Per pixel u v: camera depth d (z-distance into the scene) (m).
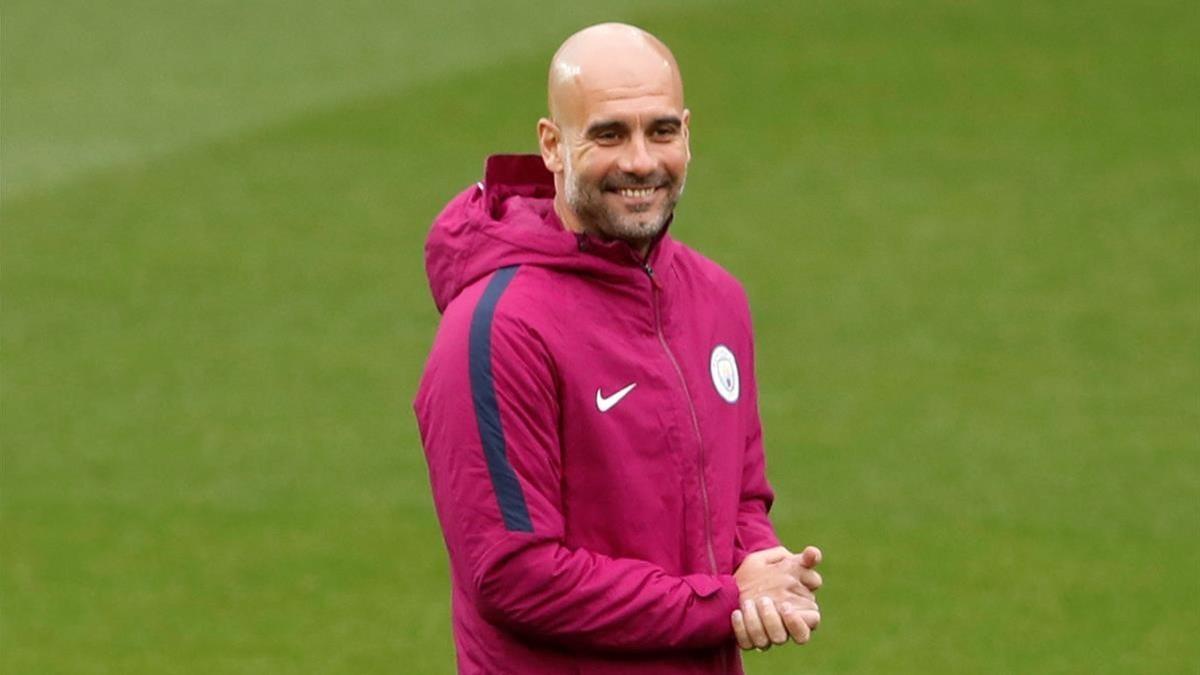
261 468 34.88
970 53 64.88
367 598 29.83
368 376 39.50
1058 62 63.88
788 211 50.53
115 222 50.00
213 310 43.59
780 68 63.53
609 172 13.97
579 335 14.18
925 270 45.94
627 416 14.27
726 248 47.75
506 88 62.09
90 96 62.31
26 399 38.31
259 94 62.25
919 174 53.41
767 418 37.19
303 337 41.84
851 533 32.06
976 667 27.50
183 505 33.34
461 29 69.25
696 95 60.97
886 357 40.53
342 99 61.25
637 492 14.31
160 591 30.09
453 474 14.11
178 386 39.00
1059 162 54.31
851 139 56.59
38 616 29.20
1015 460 35.06
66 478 34.50
